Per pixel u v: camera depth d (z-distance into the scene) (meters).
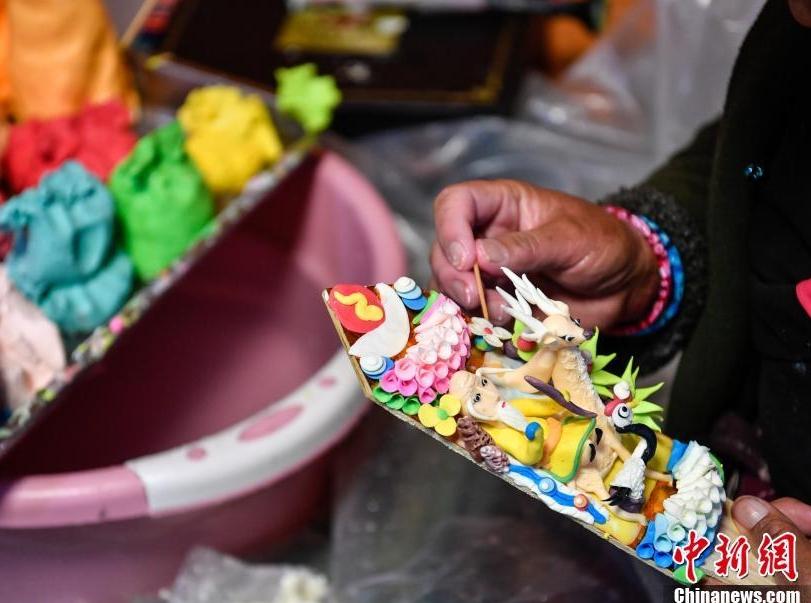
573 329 0.54
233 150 0.96
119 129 0.95
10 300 0.79
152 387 1.03
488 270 0.64
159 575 0.83
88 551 0.79
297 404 0.81
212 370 1.06
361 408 0.83
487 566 0.83
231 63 1.17
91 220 0.82
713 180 0.64
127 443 0.98
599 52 1.22
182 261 0.88
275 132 1.03
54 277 0.82
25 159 0.92
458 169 1.20
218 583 0.83
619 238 0.68
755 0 0.97
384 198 1.19
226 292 1.12
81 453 0.96
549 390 0.54
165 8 1.20
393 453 0.92
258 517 0.85
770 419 0.66
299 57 1.20
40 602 0.81
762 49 0.61
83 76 0.98
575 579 0.80
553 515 0.85
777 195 0.63
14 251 0.82
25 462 0.94
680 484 0.56
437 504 0.89
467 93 1.18
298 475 0.83
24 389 0.79
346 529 0.88
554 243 0.65
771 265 0.64
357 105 1.17
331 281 1.11
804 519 0.61
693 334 0.71
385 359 0.55
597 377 0.58
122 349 1.04
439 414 0.54
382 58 1.22
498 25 1.26
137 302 0.85
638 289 0.71
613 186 1.16
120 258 0.87
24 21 0.95
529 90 1.24
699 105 1.05
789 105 0.62
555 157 1.19
